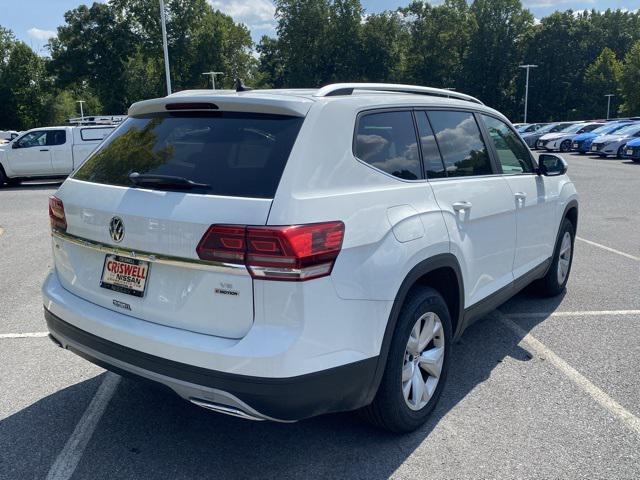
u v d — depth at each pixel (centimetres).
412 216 318
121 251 295
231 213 260
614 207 1218
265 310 257
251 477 301
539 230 497
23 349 464
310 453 321
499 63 7981
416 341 330
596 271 689
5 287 642
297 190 265
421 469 305
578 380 405
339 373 274
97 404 377
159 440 336
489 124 448
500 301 440
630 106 6328
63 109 8062
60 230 340
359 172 300
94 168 339
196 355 264
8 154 1786
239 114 301
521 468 304
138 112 349
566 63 8088
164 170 298
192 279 272
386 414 317
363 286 282
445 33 7762
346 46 7481
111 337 296
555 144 3456
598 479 295
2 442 332
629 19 8675
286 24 7475
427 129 367
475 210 380
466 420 353
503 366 429
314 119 287
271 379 254
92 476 302
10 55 7762
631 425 346
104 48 6806
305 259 257
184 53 6781
